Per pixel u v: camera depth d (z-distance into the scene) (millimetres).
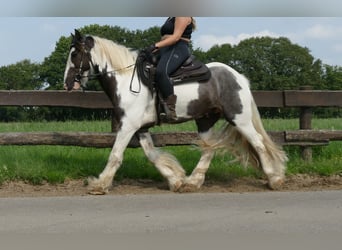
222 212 5605
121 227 5004
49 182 7270
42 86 42969
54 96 8109
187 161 8398
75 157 8273
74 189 7020
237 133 7270
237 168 7957
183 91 6812
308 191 6848
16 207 5879
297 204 5988
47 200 6270
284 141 8414
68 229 4941
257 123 7172
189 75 6820
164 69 6695
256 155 7227
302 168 7977
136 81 6801
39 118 18172
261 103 8539
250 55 42344
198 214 5520
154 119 6957
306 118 8656
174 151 8984
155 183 7531
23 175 7293
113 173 6801
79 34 6891
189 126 11883
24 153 8430
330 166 7996
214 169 7910
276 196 6492
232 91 6992
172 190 6949
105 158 8297
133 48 7109
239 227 4988
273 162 7164
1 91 7973
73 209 5789
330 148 9164
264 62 42781
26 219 5324
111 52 6887
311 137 8430
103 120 12734
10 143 7734
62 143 7828
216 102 6977
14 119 24906
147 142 7105
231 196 6531
